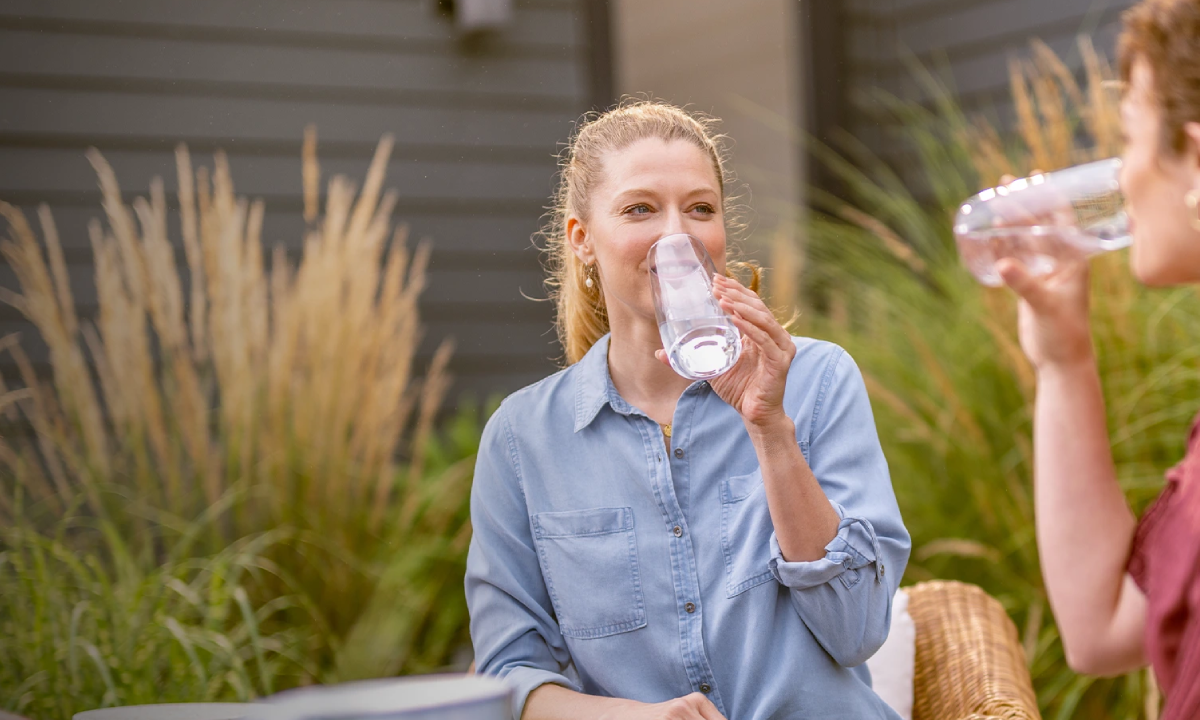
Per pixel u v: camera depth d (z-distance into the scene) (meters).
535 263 4.16
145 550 2.52
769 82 4.62
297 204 3.84
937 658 1.46
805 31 4.49
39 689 1.99
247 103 3.79
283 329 2.91
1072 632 0.98
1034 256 0.98
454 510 3.17
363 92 3.94
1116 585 0.97
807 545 1.15
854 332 3.01
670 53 4.45
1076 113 3.34
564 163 1.68
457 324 4.05
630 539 1.27
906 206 3.19
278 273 3.00
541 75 4.17
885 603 1.19
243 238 3.73
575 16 4.21
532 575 1.36
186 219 2.86
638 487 1.29
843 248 3.31
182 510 2.76
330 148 3.89
